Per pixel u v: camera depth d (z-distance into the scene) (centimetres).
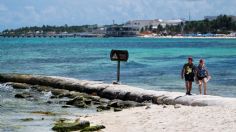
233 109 2094
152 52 10569
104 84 3148
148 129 1786
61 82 3388
